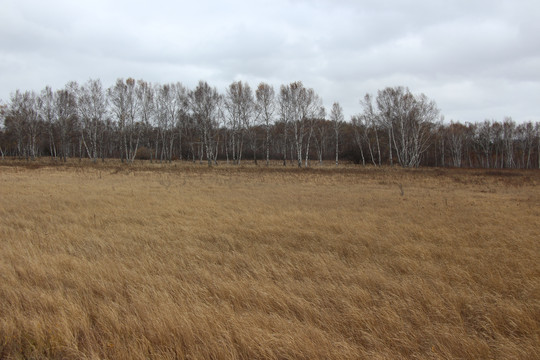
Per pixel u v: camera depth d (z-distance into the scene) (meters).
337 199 13.39
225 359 2.96
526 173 32.38
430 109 42.09
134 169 31.58
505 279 4.75
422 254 5.95
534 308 3.88
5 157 56.38
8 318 3.48
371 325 3.51
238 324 3.39
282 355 3.00
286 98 44.16
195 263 5.44
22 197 12.17
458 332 3.42
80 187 15.98
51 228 7.59
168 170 31.02
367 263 5.48
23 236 6.82
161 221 8.65
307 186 18.98
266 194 14.80
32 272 4.79
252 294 4.21
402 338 3.28
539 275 4.95
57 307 3.79
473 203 12.45
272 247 6.40
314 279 4.90
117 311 3.75
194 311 3.71
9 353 3.04
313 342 3.15
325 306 4.03
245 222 8.65
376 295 4.30
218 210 10.40
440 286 4.53
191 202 11.88
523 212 10.53
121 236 7.14
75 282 4.51
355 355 2.97
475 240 7.01
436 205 11.97
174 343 3.16
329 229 8.07
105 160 51.66
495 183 22.14
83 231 7.43
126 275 4.79
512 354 3.04
